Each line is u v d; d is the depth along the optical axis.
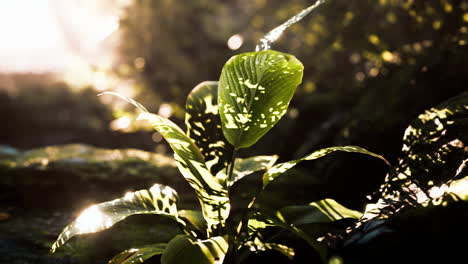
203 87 2.19
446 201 1.50
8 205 2.90
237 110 1.72
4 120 6.86
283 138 4.61
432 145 1.98
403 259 1.45
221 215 1.72
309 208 1.94
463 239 1.40
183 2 5.70
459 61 2.75
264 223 1.75
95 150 4.24
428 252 1.44
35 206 2.88
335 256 1.56
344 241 1.59
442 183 1.73
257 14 5.45
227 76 1.67
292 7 4.66
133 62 5.86
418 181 1.85
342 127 3.45
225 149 1.99
